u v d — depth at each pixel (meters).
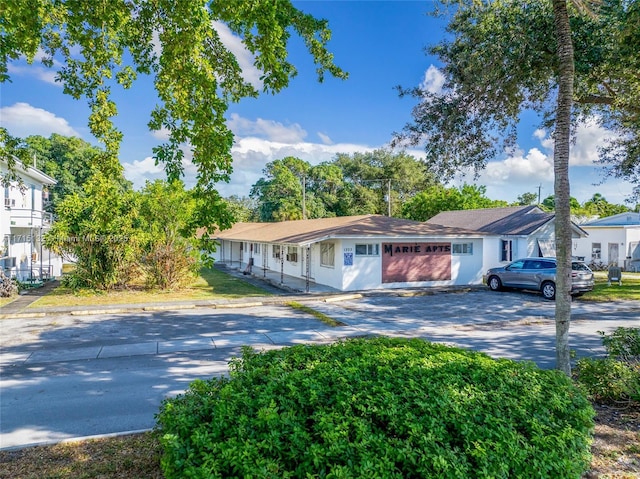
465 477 3.09
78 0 6.33
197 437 3.23
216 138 5.73
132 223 21.27
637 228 31.69
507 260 26.67
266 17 5.52
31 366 8.99
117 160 7.61
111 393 7.29
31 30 6.48
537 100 14.92
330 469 3.05
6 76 6.64
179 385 7.69
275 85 5.92
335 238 20.33
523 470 3.34
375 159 55.91
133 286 21.81
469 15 13.37
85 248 20.00
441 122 14.54
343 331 12.32
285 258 28.00
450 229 23.39
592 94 15.30
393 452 3.14
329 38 7.04
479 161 15.13
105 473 4.45
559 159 7.12
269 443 3.17
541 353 9.80
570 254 6.93
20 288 20.34
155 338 11.50
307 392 3.80
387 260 21.48
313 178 57.12
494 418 3.58
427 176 16.30
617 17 12.29
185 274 21.58
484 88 13.02
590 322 13.57
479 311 15.66
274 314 15.17
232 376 4.47
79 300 17.91
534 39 12.65
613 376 6.26
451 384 4.00
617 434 5.26
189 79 5.80
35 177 24.88
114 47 7.50
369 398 3.67
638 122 15.12
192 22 5.61
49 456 4.90
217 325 13.23
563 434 3.65
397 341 5.72
